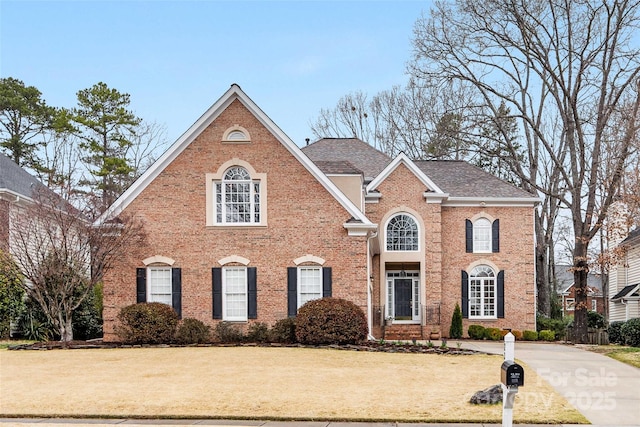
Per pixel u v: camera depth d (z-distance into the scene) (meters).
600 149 37.62
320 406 13.77
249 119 26.73
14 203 30.44
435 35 37.84
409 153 55.00
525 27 33.78
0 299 28.20
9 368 18.86
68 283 26.52
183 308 26.28
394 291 34.53
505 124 48.41
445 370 18.52
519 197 35.06
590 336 32.66
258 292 26.25
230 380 16.64
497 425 12.34
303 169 26.58
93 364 19.45
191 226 26.55
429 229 33.44
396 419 12.71
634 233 41.34
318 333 23.62
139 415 13.05
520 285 34.84
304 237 26.33
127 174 52.56
